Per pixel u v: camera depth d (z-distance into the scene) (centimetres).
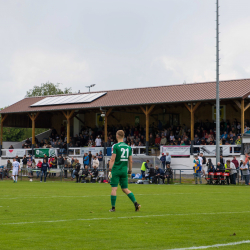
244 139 5209
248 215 1596
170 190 3312
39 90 14000
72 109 6806
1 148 7588
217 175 4406
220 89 5762
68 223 1380
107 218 1502
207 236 1151
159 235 1166
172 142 6212
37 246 1019
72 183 4753
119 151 1703
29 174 5672
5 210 1770
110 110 6506
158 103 6000
